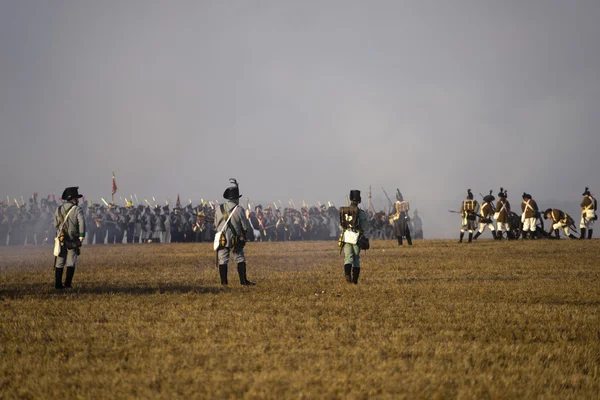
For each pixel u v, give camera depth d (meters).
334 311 43.56
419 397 25.88
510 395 26.19
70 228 57.22
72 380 28.06
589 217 134.25
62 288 57.25
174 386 27.23
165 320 40.38
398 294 51.69
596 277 64.06
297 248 119.88
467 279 62.62
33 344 34.16
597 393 26.88
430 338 35.50
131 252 112.88
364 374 28.69
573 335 36.62
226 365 30.12
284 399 25.66
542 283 58.81
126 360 31.31
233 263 84.94
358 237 58.81
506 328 38.34
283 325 38.50
